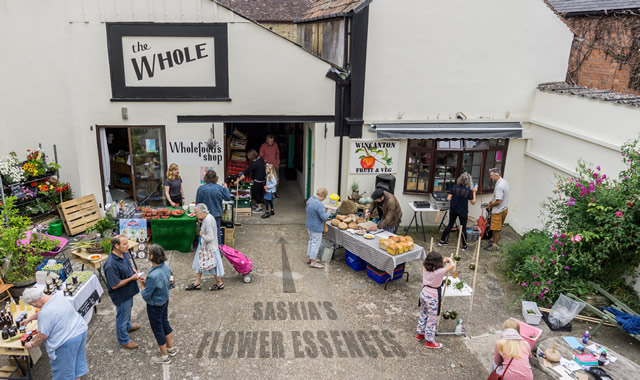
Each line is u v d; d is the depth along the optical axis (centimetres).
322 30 1195
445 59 1039
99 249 779
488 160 1116
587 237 744
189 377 598
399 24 1003
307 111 1055
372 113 1055
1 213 749
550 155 1038
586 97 927
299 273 884
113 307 745
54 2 932
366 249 841
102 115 1005
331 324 725
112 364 616
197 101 1021
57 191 1004
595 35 1240
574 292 782
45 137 1016
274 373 611
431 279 653
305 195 1255
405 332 714
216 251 784
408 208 1121
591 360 609
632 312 725
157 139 1041
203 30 980
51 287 606
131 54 976
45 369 600
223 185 989
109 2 942
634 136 823
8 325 599
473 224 1116
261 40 998
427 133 1047
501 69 1062
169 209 933
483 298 823
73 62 965
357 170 1077
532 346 650
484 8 1016
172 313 734
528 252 877
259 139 1513
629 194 742
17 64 975
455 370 633
